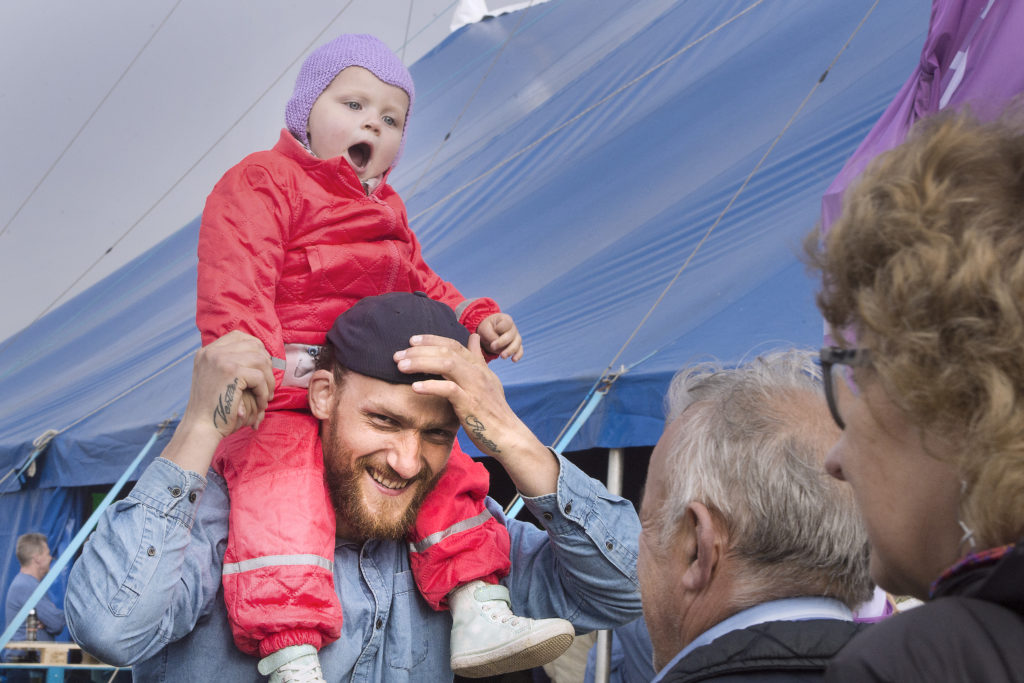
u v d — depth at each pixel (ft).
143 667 4.88
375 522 4.83
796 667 2.91
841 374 2.67
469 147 22.31
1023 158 2.32
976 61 6.77
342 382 4.85
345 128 5.78
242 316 5.02
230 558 4.69
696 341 11.96
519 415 12.35
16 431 18.81
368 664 5.09
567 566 5.40
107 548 4.43
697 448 3.47
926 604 2.14
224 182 5.38
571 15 26.71
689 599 3.45
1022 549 1.94
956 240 2.26
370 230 5.56
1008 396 2.11
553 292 15.19
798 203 14.65
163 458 4.55
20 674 14.07
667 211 16.17
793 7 21.03
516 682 7.98
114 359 20.62
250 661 4.81
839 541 3.24
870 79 16.92
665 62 21.58
